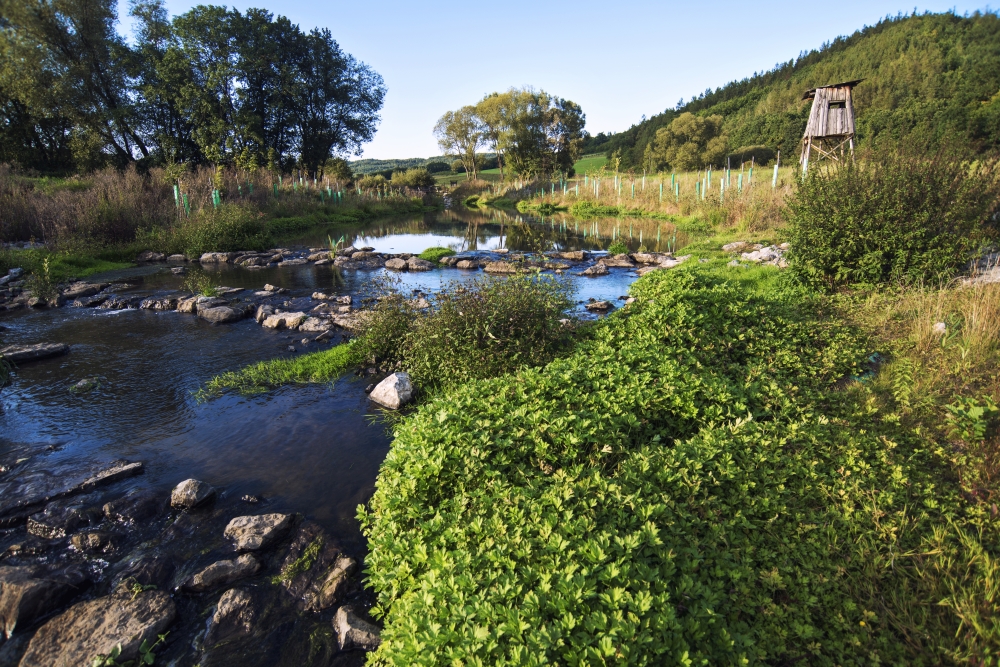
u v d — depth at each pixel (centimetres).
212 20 3888
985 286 788
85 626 393
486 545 335
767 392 598
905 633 321
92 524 517
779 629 318
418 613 298
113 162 3969
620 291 1452
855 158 1137
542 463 446
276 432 695
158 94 3894
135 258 2048
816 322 824
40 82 3384
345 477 592
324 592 427
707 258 1672
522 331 806
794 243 1116
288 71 4362
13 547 484
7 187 2247
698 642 285
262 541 476
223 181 3062
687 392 541
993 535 391
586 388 560
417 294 1375
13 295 1427
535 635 257
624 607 282
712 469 435
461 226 3391
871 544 380
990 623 318
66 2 3344
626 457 459
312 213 3512
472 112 7031
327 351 964
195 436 689
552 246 2306
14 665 373
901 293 893
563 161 6581
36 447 659
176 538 496
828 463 470
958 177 973
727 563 351
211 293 1416
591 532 339
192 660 377
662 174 4559
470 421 479
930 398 566
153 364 938
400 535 381
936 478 463
